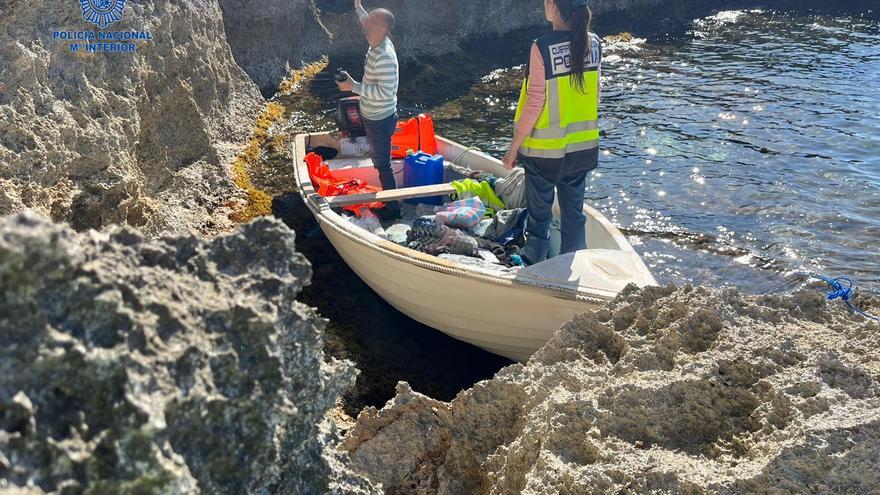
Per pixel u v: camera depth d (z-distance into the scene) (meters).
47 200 4.12
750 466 2.14
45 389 1.24
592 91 4.72
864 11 16.09
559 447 2.36
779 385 2.39
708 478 2.12
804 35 14.30
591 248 5.37
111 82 5.38
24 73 4.26
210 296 1.54
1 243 1.19
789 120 9.66
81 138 4.52
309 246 6.35
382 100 6.05
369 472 2.71
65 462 1.19
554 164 4.76
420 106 10.36
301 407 1.72
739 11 16.56
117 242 1.51
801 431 2.15
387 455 2.76
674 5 16.48
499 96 10.80
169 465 1.25
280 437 1.58
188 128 7.02
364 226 5.76
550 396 2.55
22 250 1.22
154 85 6.31
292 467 1.72
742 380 2.49
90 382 1.26
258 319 1.51
